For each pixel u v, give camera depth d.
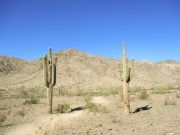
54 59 20.11
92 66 97.62
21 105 25.89
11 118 17.33
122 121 14.84
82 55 106.38
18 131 12.77
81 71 90.44
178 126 12.32
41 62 102.50
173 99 28.47
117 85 75.50
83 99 33.12
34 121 15.89
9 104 27.00
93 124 13.99
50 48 20.31
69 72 88.25
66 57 101.94
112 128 12.61
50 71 19.98
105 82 79.31
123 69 18.09
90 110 19.48
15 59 112.31
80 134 11.28
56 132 11.81
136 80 85.44
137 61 111.38
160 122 13.84
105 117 16.58
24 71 96.94
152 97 32.88
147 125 13.10
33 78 84.25
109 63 102.31
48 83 19.88
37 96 39.19
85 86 73.75
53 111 20.83
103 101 28.83
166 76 100.62
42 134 11.52
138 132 11.38
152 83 83.75
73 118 16.55
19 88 65.31
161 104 23.64
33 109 22.41
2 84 78.00
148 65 107.75
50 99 19.86
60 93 44.56
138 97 31.38
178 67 114.31
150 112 18.34
